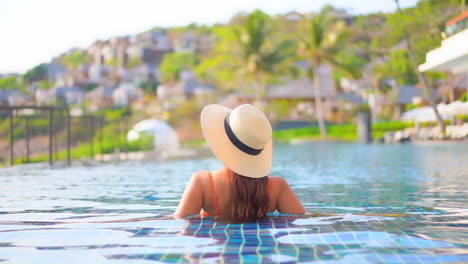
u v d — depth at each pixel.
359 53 77.81
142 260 2.21
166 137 22.25
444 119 37.91
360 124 31.52
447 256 2.23
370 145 25.81
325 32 52.62
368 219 3.42
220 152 3.36
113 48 147.62
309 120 68.56
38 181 7.32
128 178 7.89
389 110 69.56
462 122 34.91
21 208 4.24
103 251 2.41
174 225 3.13
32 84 49.69
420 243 2.55
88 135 14.90
